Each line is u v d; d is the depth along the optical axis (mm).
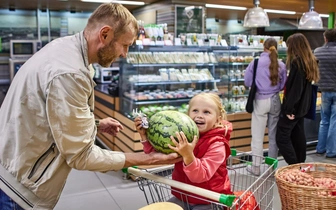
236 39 5094
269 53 4012
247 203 1704
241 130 4824
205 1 6211
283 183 1933
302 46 3771
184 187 1474
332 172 2160
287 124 3936
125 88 4609
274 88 4027
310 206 1830
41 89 1447
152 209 1352
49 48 1526
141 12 7246
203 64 4711
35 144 1492
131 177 4039
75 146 1437
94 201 3463
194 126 1521
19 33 7348
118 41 1553
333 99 4844
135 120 1605
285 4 6723
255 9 5020
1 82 7227
